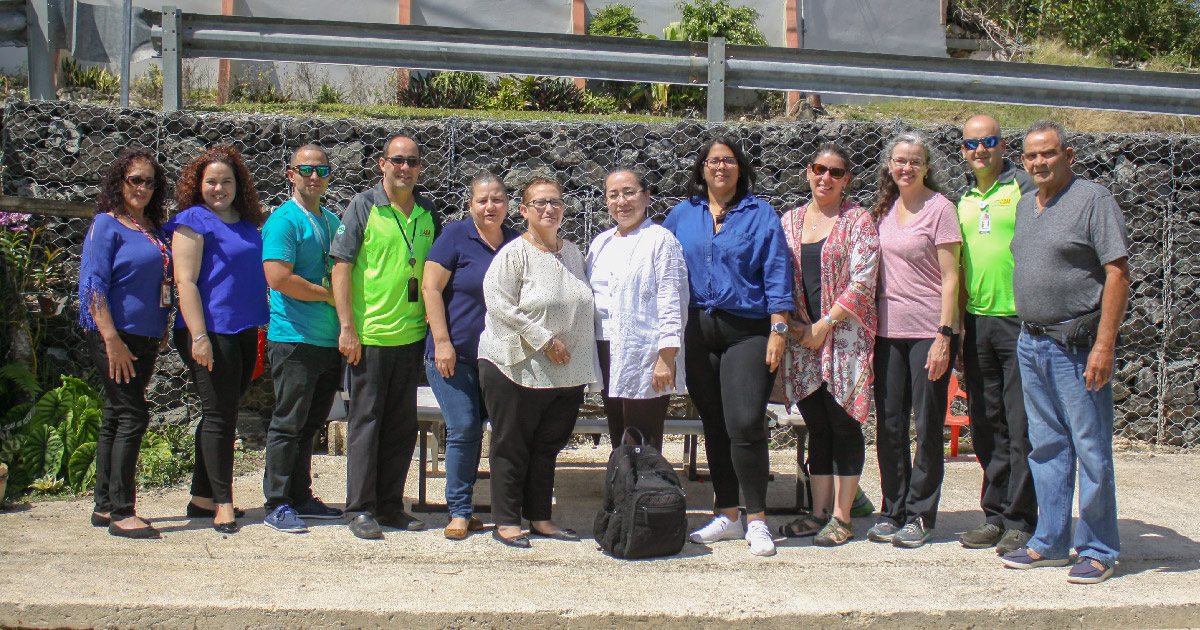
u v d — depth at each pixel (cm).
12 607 340
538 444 430
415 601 349
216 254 422
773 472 565
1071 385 382
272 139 600
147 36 625
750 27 1116
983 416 426
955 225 411
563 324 408
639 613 342
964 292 425
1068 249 376
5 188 589
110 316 407
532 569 388
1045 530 395
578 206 612
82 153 591
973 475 559
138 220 425
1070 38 1241
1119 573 392
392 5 1125
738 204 422
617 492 404
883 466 430
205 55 627
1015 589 371
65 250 586
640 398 413
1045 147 377
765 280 411
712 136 618
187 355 430
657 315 415
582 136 615
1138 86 641
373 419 430
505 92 945
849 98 1029
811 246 427
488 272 411
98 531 428
